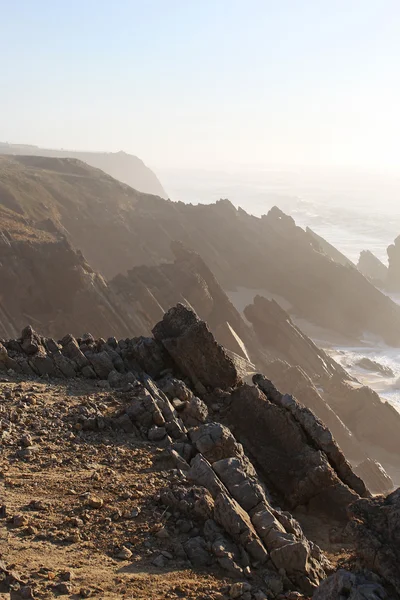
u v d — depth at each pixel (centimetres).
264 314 6306
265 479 1460
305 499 1409
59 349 1916
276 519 1148
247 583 958
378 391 5669
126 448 1393
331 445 1520
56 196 10012
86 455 1345
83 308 5981
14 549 966
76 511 1110
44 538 1015
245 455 1467
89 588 889
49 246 6762
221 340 5425
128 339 2028
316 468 1424
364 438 4591
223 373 1862
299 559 1033
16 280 6338
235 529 1079
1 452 1313
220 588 947
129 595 889
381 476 3712
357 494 1403
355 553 945
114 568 962
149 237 9519
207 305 6538
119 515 1109
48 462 1290
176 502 1153
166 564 998
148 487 1220
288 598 968
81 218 9631
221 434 1416
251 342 6038
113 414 1552
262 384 1722
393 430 4534
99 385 1766
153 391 1673
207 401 1777
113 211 9969
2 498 1123
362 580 847
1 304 6159
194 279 6575
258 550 1050
